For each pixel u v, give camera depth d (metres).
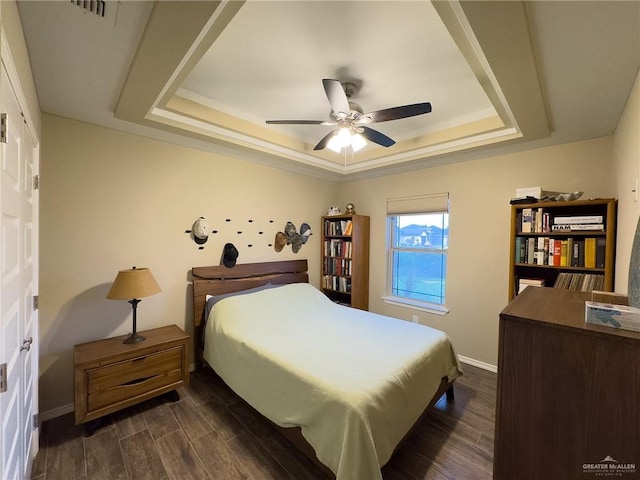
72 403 2.19
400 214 3.71
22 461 1.38
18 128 1.22
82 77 1.65
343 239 4.08
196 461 1.72
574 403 0.69
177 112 2.27
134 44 1.38
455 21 1.25
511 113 2.00
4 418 1.04
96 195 2.30
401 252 3.81
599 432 0.66
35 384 1.75
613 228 2.07
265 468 1.68
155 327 2.63
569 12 1.13
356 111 2.02
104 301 2.35
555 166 2.58
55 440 1.87
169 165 2.72
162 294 2.69
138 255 2.53
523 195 2.55
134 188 2.50
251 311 2.66
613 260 2.08
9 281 1.11
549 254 2.39
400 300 3.71
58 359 2.13
